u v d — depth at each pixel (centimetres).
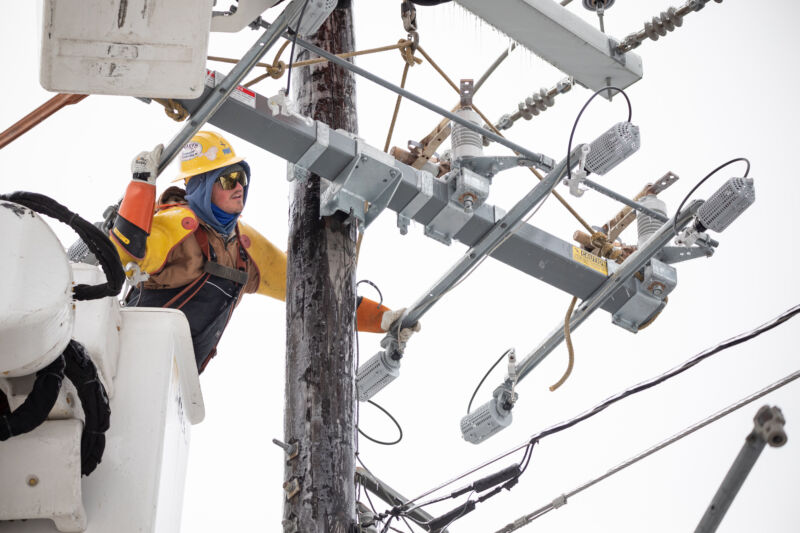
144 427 467
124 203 690
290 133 737
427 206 816
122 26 432
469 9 747
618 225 922
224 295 770
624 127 773
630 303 902
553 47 777
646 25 777
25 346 413
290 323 755
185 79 455
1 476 432
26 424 424
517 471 877
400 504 939
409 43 777
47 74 448
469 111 831
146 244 712
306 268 765
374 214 782
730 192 826
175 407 504
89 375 441
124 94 463
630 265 876
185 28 434
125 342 486
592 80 806
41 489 433
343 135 762
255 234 823
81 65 446
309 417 717
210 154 772
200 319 758
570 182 789
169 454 489
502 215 841
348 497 702
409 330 891
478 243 845
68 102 623
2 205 418
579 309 903
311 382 727
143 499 452
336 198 767
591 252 906
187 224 752
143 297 756
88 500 450
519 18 748
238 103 717
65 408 440
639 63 796
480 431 938
